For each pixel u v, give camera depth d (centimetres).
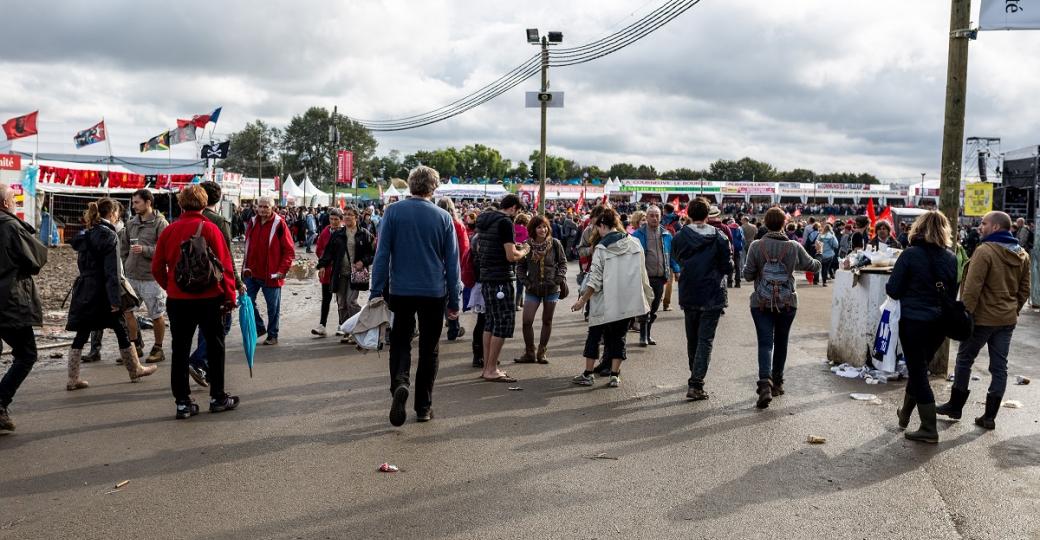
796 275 2498
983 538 389
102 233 690
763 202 6278
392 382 568
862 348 800
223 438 544
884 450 538
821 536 387
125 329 721
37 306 566
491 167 14925
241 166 11306
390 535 379
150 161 3472
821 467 498
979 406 677
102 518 399
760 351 671
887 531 396
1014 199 2391
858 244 1992
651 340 992
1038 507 432
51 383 720
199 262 580
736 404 669
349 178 3566
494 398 680
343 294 982
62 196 3042
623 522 400
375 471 475
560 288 855
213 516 402
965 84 805
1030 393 732
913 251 572
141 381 729
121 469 476
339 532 383
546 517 405
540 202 2095
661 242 980
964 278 614
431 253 573
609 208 742
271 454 508
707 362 685
